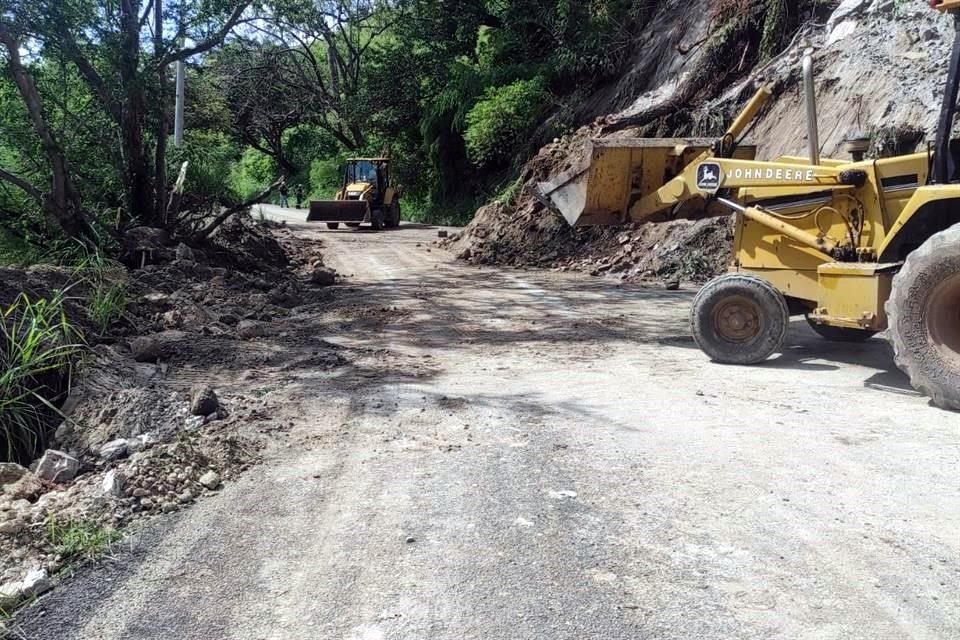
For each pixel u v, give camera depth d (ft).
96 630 10.06
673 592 10.85
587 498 14.03
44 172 44.57
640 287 45.96
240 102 132.87
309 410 19.45
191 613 10.43
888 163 23.45
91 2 43.24
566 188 33.01
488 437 17.44
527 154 86.69
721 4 66.95
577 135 67.10
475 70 101.60
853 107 47.01
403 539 12.50
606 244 56.70
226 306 34.60
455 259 61.67
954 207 21.57
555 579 11.22
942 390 19.19
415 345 28.71
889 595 10.72
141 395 18.43
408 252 66.74
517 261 58.80
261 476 15.25
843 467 15.40
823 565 11.56
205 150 58.08
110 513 13.26
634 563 11.66
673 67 71.15
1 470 14.49
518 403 20.30
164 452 15.25
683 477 14.97
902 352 19.85
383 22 127.95
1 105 44.37
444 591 10.91
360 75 129.39
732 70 63.21
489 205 70.44
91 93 47.60
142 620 10.28
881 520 13.02
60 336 20.36
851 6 53.42
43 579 11.13
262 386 21.67
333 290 44.29
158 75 48.11
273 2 52.03
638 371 24.38
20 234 44.27
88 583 11.23
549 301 40.16
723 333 25.41
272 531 12.84
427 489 14.48
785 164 25.59
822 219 24.93
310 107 134.82
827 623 10.08
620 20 84.17
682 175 28.73
